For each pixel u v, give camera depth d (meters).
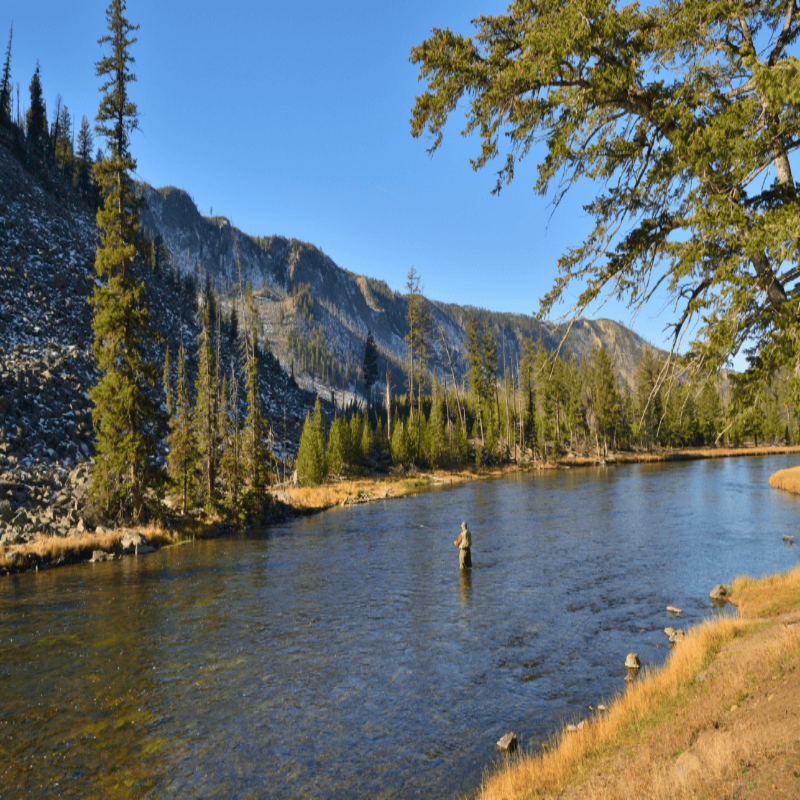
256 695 11.62
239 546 30.42
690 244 8.43
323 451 72.62
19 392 47.72
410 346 99.69
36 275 74.06
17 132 111.56
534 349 112.69
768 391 8.48
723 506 38.84
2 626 16.28
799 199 7.64
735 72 9.34
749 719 7.34
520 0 9.23
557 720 10.27
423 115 9.66
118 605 18.48
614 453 113.69
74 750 9.54
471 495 55.19
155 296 110.25
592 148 8.91
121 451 32.34
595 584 19.89
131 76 35.78
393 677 12.47
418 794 8.12
